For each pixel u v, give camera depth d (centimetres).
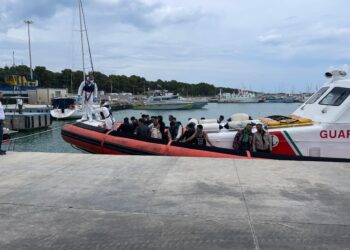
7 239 314
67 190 463
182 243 301
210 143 788
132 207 394
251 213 370
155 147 772
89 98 1108
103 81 12000
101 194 443
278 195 430
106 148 848
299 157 708
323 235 314
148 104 6309
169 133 912
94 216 368
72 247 297
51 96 6359
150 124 984
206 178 512
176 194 438
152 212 377
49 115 3425
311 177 513
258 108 7575
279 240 305
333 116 741
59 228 338
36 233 326
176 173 544
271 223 343
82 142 907
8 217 369
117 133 856
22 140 2198
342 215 363
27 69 10375
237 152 722
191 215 367
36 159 674
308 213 369
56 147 1936
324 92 812
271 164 602
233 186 471
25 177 536
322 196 425
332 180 496
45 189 470
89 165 611
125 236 317
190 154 739
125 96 10544
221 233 321
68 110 3916
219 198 421
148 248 293
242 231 325
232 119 905
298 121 780
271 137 744
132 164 612
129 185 482
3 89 5853
